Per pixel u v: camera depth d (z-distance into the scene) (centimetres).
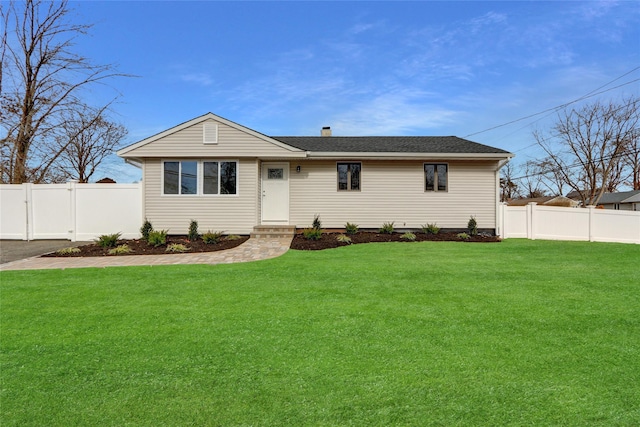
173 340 365
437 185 1370
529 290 557
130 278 648
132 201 1255
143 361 319
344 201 1370
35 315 445
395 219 1366
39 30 1628
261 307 473
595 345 352
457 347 346
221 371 299
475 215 1368
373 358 322
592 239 1319
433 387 272
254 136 1258
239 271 704
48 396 262
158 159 1259
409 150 1347
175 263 803
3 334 384
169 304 489
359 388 271
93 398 260
